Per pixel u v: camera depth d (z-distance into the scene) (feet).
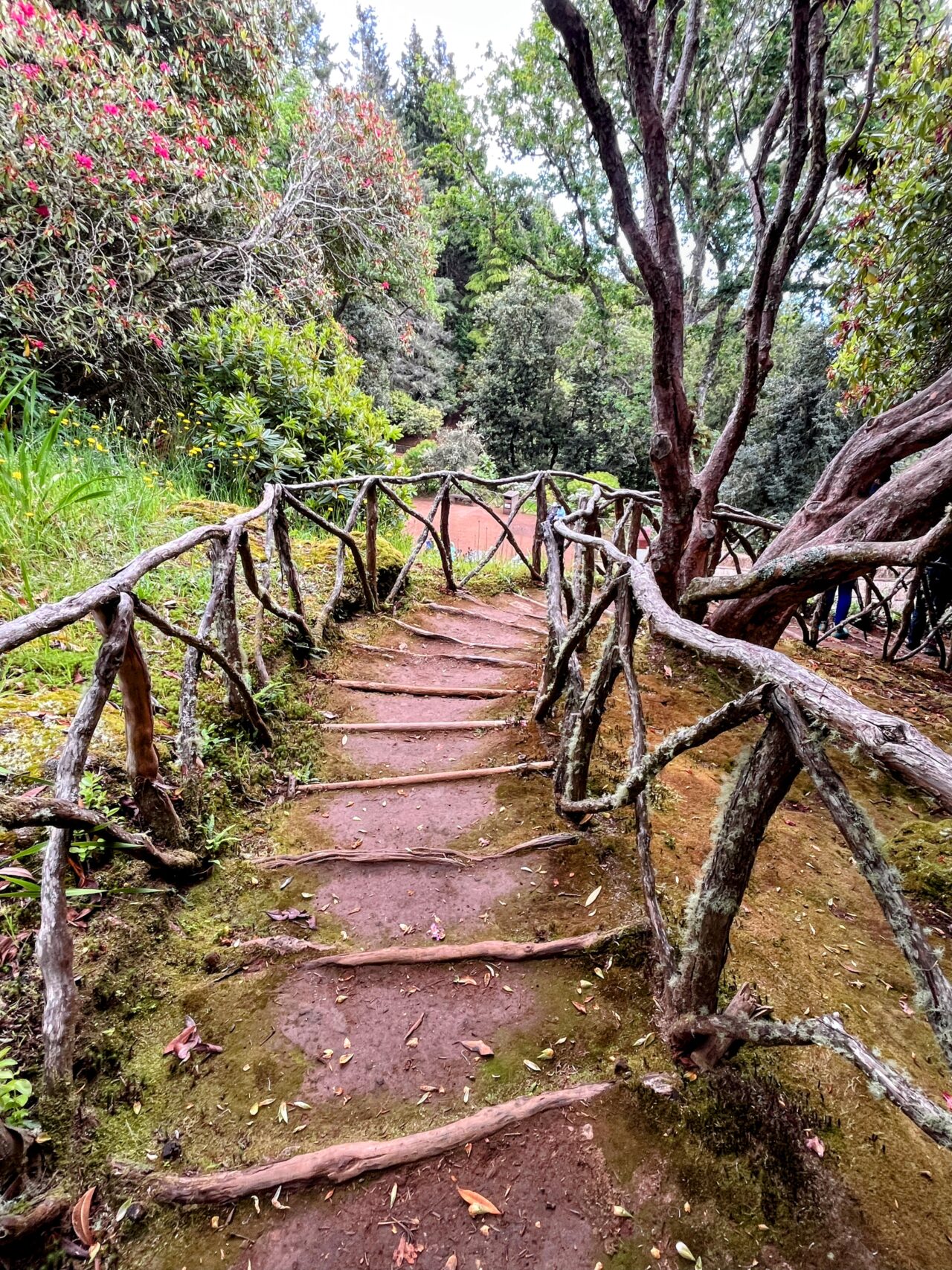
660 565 10.97
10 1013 3.77
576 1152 3.73
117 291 14.23
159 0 17.62
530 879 5.96
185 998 4.49
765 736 3.48
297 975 4.85
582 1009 4.64
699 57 21.17
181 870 5.27
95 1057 3.82
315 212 24.88
